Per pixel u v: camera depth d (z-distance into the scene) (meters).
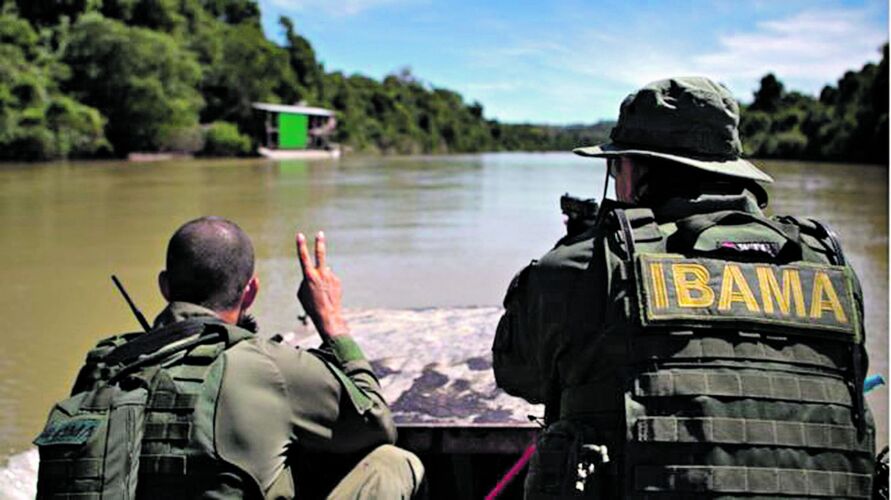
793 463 1.80
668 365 1.85
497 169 44.66
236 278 2.30
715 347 1.85
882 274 10.66
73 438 1.96
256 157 61.44
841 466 1.83
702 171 2.10
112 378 2.06
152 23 69.56
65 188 25.09
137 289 9.78
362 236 14.36
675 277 1.90
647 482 1.79
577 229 2.43
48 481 1.96
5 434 5.14
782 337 1.87
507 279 10.56
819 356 1.88
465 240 13.91
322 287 2.50
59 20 60.47
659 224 2.07
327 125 76.81
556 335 2.04
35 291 9.60
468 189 26.72
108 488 1.93
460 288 9.98
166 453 1.97
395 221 16.75
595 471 1.87
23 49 54.62
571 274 2.06
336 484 2.36
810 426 1.82
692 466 1.78
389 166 47.62
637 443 1.81
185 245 2.27
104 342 2.25
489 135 148.50
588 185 29.50
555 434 1.97
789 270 1.94
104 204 19.81
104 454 1.95
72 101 52.56
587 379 1.97
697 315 1.87
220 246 2.27
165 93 59.97
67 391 6.06
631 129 2.19
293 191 24.94
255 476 2.01
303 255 2.51
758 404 1.82
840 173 38.22
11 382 6.23
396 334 4.21
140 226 15.51
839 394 1.86
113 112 55.88
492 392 3.39
